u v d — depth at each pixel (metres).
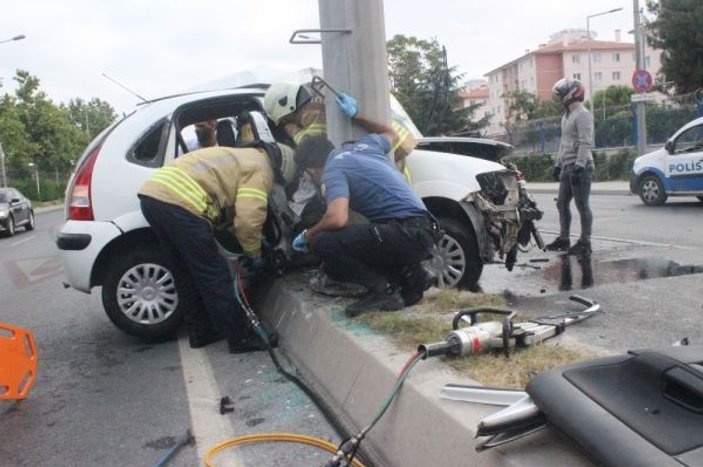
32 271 11.43
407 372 3.15
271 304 5.70
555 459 2.24
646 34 35.09
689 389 2.06
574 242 9.22
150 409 4.20
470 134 7.59
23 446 3.79
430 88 8.11
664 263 7.15
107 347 5.73
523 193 6.09
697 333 4.47
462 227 5.78
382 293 4.43
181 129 6.16
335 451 3.38
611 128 27.41
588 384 2.28
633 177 14.28
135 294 5.55
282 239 5.34
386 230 4.26
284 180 5.34
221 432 3.76
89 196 5.43
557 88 8.09
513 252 6.04
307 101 5.40
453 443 2.60
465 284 5.81
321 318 4.49
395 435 3.03
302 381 4.38
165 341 5.76
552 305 5.43
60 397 4.55
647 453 1.92
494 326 3.47
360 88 5.44
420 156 5.84
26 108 49.50
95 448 3.70
